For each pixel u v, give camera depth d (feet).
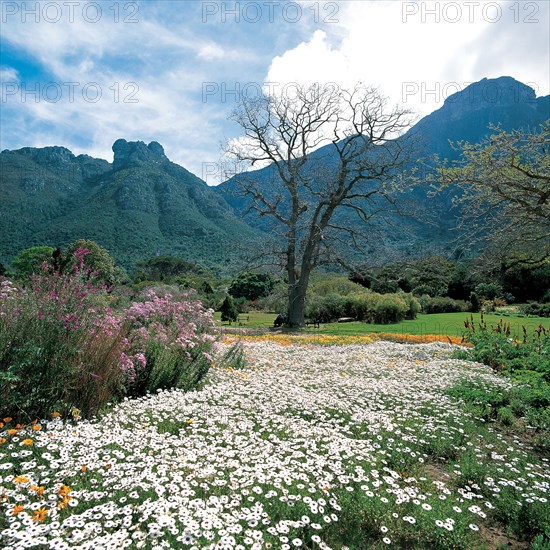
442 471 13.82
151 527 8.39
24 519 8.46
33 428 13.29
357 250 83.97
